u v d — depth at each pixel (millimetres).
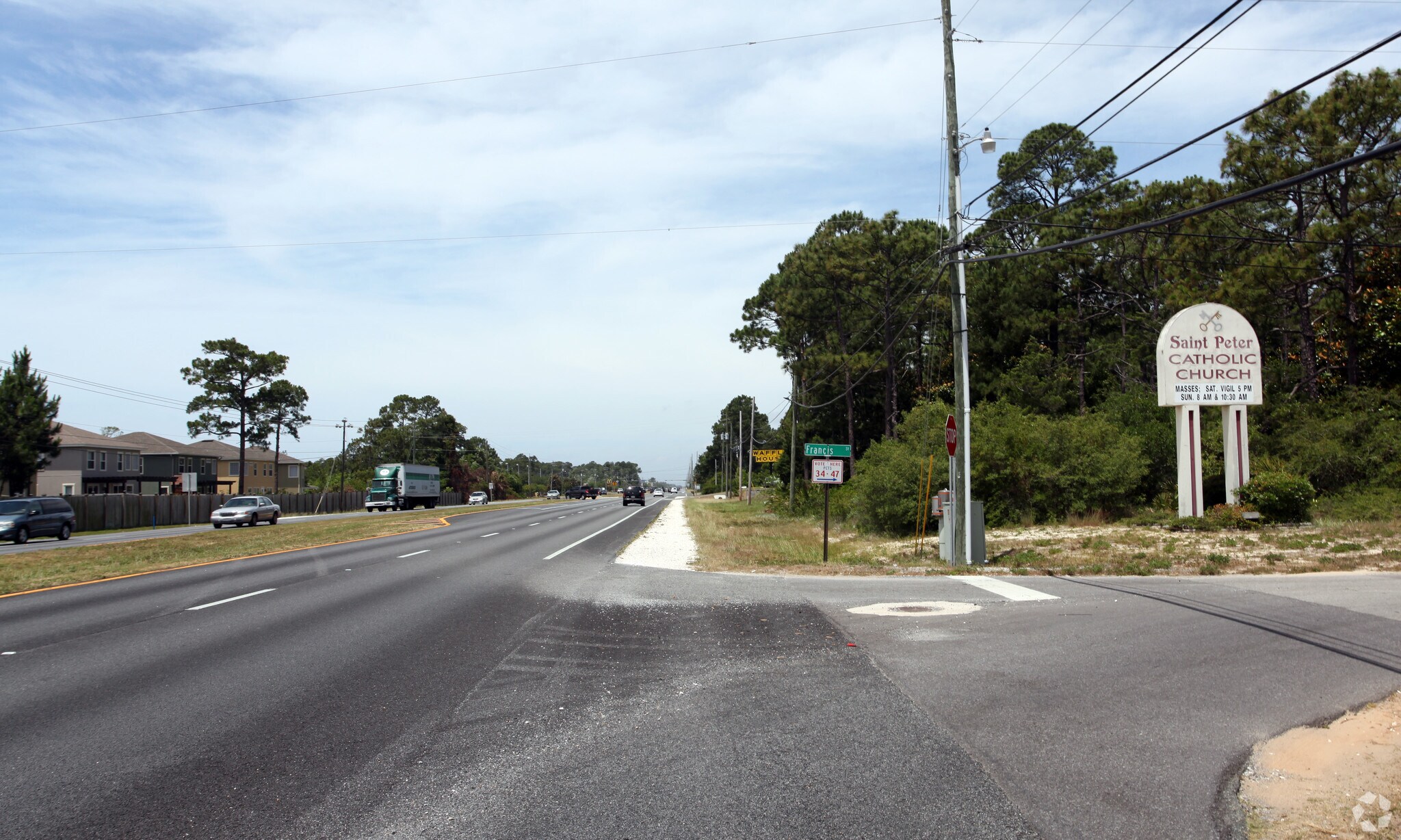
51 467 67688
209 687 7328
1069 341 42969
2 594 14023
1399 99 24969
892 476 26672
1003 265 41281
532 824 4410
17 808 4680
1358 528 18578
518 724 6230
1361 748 5438
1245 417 21891
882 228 40344
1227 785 4895
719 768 5227
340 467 134625
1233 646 8273
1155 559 15633
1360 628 8961
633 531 33250
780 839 4195
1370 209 27516
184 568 18531
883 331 44344
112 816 4559
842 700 6734
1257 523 20656
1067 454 25859
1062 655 8086
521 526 37812
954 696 6789
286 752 5590
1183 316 21938
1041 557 17000
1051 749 5500
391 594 13422
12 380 53406
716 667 7973
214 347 79188
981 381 41750
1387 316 27484
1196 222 31688
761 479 90875
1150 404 29656
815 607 11383
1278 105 27688
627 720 6297
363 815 4551
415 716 6441
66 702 6859
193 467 85312
